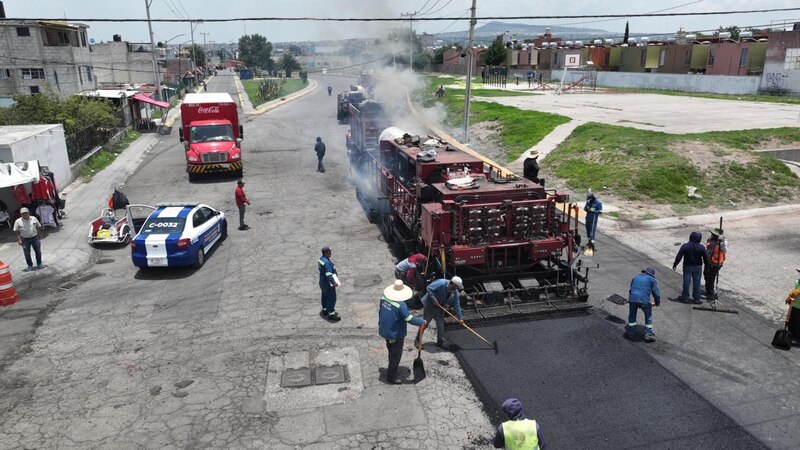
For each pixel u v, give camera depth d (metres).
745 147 22.30
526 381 8.36
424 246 11.91
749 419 7.39
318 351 9.41
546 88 56.53
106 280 13.07
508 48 82.12
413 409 7.77
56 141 21.62
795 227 15.55
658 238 15.02
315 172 25.09
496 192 10.98
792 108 35.03
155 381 8.61
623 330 9.88
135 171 26.41
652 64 61.78
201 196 21.09
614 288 11.77
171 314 11.05
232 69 145.62
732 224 15.95
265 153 30.02
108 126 32.88
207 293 12.05
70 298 12.05
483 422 7.48
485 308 10.46
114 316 11.05
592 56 69.19
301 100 61.97
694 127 26.64
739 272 12.51
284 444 7.09
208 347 9.64
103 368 9.04
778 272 12.45
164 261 13.04
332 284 10.24
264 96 59.06
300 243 15.34
